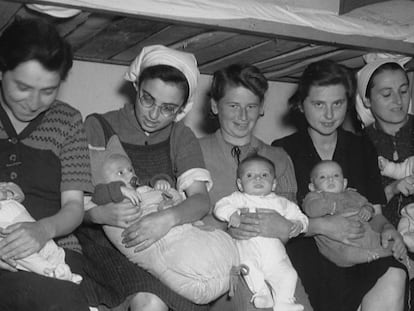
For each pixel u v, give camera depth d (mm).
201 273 1497
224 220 1709
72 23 1792
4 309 1292
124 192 1581
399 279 1786
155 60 1707
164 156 1765
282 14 1910
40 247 1352
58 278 1358
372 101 2221
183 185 1711
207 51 2158
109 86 2418
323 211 1834
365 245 1803
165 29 1876
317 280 1838
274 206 1735
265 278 1658
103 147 1706
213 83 1910
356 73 2330
